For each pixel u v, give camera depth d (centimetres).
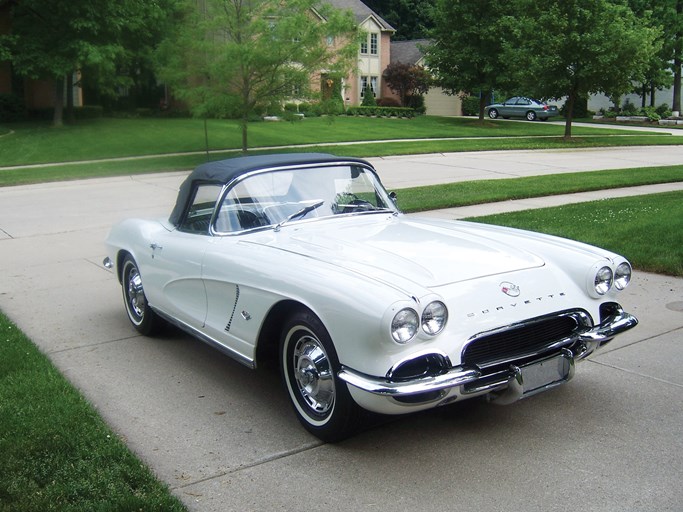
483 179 1614
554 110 4409
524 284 386
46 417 392
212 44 1864
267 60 1858
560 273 409
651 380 454
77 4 2662
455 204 1166
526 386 365
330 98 1997
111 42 2861
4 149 2352
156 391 454
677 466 343
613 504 309
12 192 1573
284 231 454
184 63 1972
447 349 339
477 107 5106
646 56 2789
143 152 2341
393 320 324
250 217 461
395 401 334
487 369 357
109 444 360
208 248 456
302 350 388
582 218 968
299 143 2572
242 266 414
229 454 365
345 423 361
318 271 372
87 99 3562
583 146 2605
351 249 410
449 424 395
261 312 399
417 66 4803
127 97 3644
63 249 938
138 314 579
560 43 2759
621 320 407
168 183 1719
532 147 2527
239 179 467
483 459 354
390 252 406
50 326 604
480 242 443
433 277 373
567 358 378
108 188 1633
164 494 315
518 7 3044
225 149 2411
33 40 2712
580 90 2873
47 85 3400
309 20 1939
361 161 518
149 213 1252
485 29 3572
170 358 520
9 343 530
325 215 478
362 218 491
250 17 1908
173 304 501
